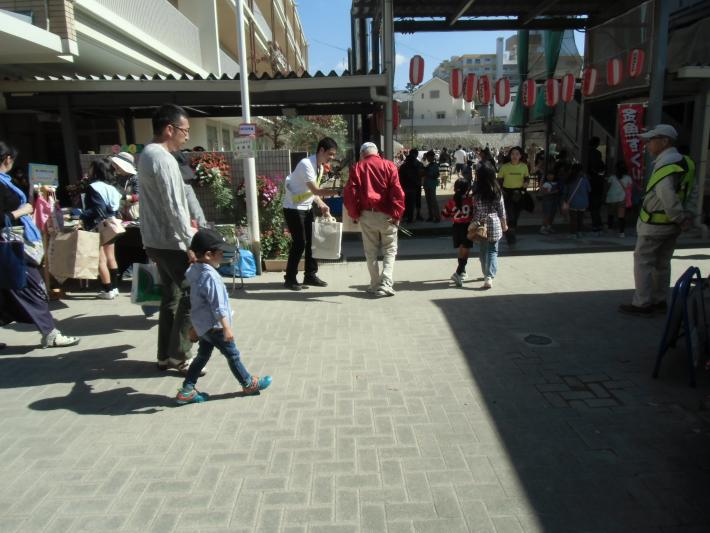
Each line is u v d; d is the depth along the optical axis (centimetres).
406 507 279
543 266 853
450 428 357
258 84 1017
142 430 362
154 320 609
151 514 277
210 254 388
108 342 538
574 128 1775
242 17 754
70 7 891
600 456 322
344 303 664
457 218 724
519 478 302
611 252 955
